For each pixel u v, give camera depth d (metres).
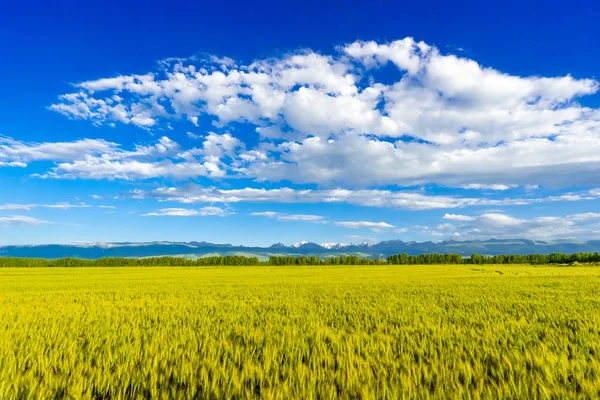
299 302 16.19
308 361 6.32
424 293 20.42
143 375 5.50
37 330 9.45
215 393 4.77
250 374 5.46
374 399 4.43
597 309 12.66
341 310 13.27
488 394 4.58
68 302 17.28
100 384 5.19
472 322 10.15
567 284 26.48
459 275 45.75
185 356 6.64
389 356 6.46
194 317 11.66
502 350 6.82
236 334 8.80
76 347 7.48
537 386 4.85
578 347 6.93
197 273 61.09
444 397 4.47
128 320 11.17
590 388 4.66
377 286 26.66
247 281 36.16
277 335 8.34
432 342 7.70
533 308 13.20
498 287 24.31
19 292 23.97
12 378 5.21
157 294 21.58
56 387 5.06
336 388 4.96
